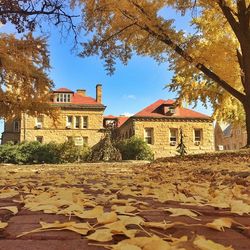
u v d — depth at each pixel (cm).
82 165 1453
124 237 189
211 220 249
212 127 4119
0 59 1950
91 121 4219
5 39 1988
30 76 2069
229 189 437
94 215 235
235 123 2777
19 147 2784
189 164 1168
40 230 205
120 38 1719
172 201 333
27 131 4066
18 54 2016
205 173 795
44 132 4097
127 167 1205
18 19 1394
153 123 4084
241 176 652
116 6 1587
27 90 2102
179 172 862
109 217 217
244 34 1568
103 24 1691
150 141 4069
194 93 2236
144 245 160
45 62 2088
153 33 1619
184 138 4078
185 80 2150
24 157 2753
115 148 2588
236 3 1612
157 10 1581
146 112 4147
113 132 3084
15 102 2122
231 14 1571
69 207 267
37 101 2145
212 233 212
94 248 176
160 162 1467
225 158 1290
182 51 1647
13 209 267
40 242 187
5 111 2136
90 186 488
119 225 200
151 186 490
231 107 2316
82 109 4225
